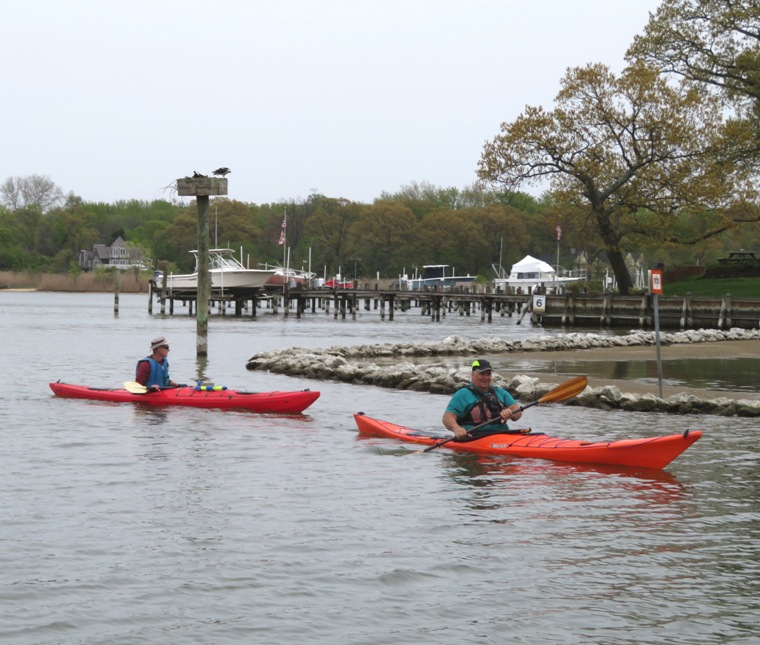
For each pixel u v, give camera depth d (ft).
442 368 70.85
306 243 440.86
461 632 21.34
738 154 180.45
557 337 108.68
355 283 261.24
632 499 33.68
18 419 50.65
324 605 22.84
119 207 636.07
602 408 57.26
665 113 175.32
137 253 455.63
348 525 29.66
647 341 114.21
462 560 26.30
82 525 29.30
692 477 37.37
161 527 29.17
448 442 43.09
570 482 36.32
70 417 51.44
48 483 35.14
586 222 188.96
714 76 185.88
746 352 103.81
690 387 67.62
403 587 24.09
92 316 202.69
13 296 382.83
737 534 29.19
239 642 20.70
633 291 196.44
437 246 399.03
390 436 45.34
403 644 20.70
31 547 26.94
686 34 184.34
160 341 57.67
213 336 136.26
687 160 178.81
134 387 56.65
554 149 180.34
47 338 126.00
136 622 21.70
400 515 30.99
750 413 54.24
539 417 53.67
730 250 380.99
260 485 35.22
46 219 524.93
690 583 24.63
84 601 22.89
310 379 73.61
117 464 38.86
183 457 40.55
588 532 29.27
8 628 21.25
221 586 24.00
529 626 21.71
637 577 25.05
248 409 54.44
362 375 71.05
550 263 430.20
